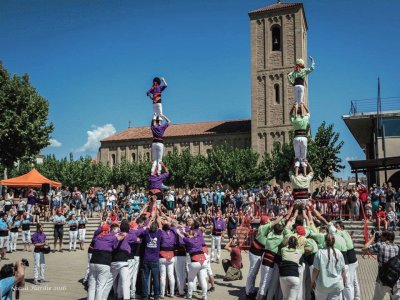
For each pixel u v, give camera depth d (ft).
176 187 190.70
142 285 36.83
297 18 198.90
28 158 123.85
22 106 120.78
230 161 173.27
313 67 42.55
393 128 121.19
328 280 26.99
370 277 46.80
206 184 183.01
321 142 135.64
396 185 126.31
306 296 31.24
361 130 141.69
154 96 48.55
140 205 93.40
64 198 109.60
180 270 39.17
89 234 88.99
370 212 76.48
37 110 124.57
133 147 251.60
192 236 37.83
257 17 207.00
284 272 27.66
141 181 213.66
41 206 100.12
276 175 153.89
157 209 45.65
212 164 178.19
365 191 78.79
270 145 195.52
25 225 74.08
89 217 102.22
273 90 199.52
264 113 199.41
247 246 67.56
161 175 47.24
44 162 227.20
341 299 29.35
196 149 228.43
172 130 242.78
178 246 39.24
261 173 165.48
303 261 30.27
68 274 51.19
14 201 104.73
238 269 46.68
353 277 31.35
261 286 33.55
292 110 42.27
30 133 119.24
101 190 111.65
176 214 81.51
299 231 29.81
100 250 31.40
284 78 197.47
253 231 67.92
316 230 35.55
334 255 27.25
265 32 204.64
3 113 116.47
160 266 37.78
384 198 76.74
